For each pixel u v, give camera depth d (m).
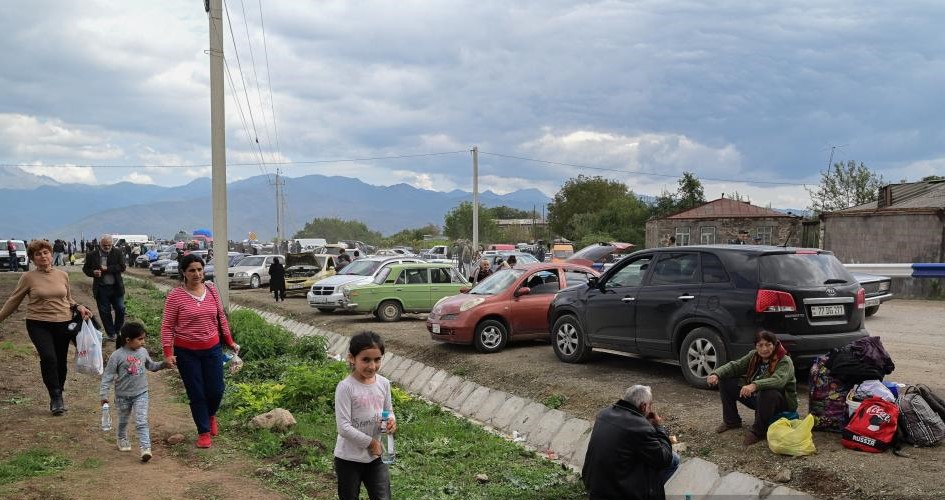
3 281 30.80
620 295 10.81
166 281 41.41
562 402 10.12
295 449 8.24
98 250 14.91
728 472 7.03
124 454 7.70
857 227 27.75
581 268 14.88
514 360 12.91
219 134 18.16
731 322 8.94
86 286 31.05
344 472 5.04
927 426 6.69
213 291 8.25
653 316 10.18
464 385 12.35
